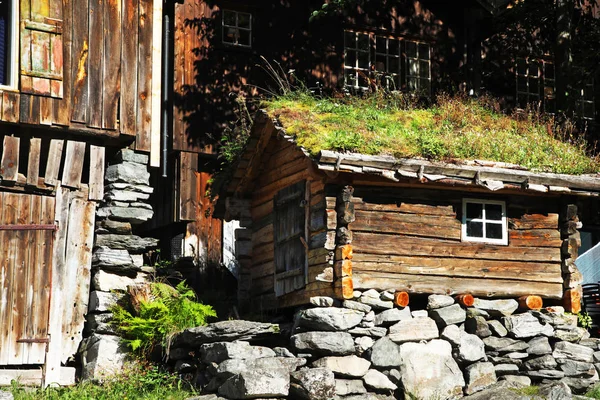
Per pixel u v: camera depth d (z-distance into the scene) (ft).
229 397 30.96
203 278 49.96
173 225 51.34
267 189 40.32
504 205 37.17
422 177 33.78
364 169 32.83
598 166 38.50
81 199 39.78
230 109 51.98
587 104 62.59
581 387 35.83
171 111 50.88
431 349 34.30
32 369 37.86
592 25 60.95
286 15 55.16
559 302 38.06
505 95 62.34
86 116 39.83
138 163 41.37
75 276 39.24
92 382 35.96
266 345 34.83
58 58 39.32
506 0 58.80
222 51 52.42
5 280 37.70
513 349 35.45
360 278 33.88
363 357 33.12
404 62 59.41
